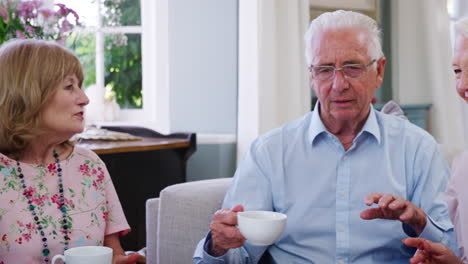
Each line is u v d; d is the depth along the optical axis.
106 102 3.52
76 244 1.39
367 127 1.69
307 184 1.71
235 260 1.59
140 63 3.79
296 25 3.71
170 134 3.16
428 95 4.86
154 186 2.94
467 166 1.36
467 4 5.02
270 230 1.18
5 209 1.33
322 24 1.70
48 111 1.36
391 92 4.89
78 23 2.32
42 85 1.33
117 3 3.65
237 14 3.72
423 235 1.52
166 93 3.72
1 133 1.35
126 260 1.33
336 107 1.67
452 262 1.26
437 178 1.68
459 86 1.40
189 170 3.65
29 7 2.13
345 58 1.65
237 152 3.70
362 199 1.67
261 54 3.60
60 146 1.49
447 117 4.89
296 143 1.76
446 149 2.36
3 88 1.33
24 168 1.38
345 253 1.64
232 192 1.75
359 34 1.66
